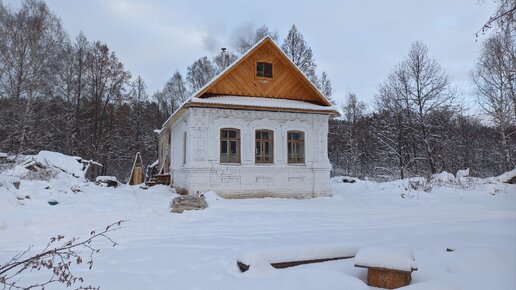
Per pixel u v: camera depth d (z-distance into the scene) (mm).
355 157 41906
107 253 6492
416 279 4602
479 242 6586
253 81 17766
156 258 6102
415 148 34094
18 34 31422
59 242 7461
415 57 33344
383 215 11461
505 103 29281
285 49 35719
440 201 15594
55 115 34688
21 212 9734
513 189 18328
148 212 11484
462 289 4234
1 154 19000
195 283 4824
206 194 15039
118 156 41938
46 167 21141
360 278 4684
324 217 10969
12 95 29922
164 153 25953
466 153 34719
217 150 16422
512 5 6820
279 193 17172
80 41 39062
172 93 51969
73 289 4523
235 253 6297
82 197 13602
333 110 17766
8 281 4812
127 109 43250
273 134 17438
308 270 4609
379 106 37062
